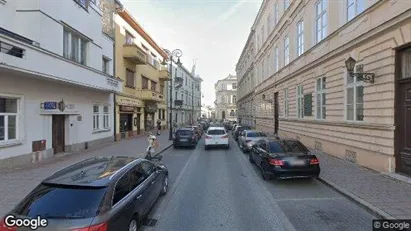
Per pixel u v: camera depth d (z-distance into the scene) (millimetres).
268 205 6750
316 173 8586
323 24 14062
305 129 16781
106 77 17734
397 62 8750
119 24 22625
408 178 8203
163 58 38906
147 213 5699
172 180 9531
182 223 5672
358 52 10594
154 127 34250
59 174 4758
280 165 8578
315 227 5391
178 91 50750
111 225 3924
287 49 20891
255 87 37188
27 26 11883
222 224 5602
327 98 13477
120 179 4723
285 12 20656
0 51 9508
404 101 8570
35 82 12273
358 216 5922
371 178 8641
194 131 20719
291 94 19750
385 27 8805
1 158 10586
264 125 30422
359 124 10445
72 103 15391
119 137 22734
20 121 11438
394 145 8836
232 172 10867
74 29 14797
